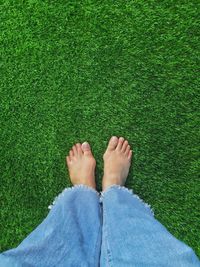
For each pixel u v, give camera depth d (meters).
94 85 0.91
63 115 0.91
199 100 0.88
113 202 0.80
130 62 0.90
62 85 0.91
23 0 0.93
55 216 0.78
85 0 0.92
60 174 0.91
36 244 0.71
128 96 0.90
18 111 0.92
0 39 0.93
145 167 0.89
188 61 0.89
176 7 0.89
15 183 0.91
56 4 0.92
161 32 0.90
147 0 0.90
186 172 0.87
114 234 0.73
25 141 0.92
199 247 0.85
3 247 0.89
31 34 0.93
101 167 0.90
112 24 0.91
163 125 0.89
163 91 0.89
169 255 0.67
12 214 0.91
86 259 0.72
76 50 0.92
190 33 0.89
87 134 0.91
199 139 0.87
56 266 0.68
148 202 0.88
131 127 0.90
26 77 0.92
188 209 0.86
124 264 0.68
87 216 0.80
